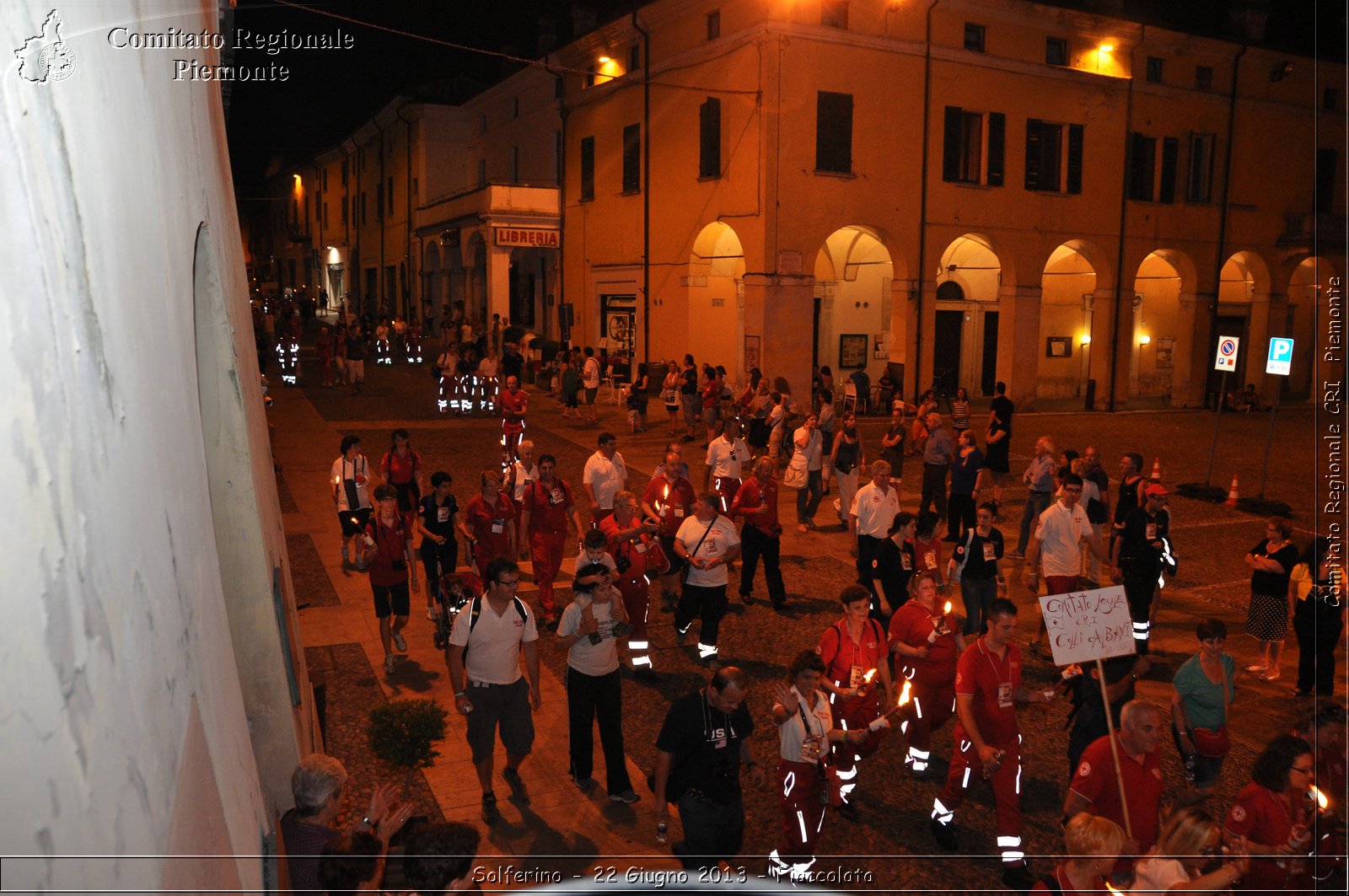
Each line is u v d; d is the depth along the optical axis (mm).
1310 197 35500
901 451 17688
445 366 27156
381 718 5562
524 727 7246
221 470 4316
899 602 9484
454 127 46000
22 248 1266
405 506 13047
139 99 2256
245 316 6258
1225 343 19297
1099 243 31469
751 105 25812
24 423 1199
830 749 6250
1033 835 7027
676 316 29531
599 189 33000
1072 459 13352
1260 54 33312
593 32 31844
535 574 11234
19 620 1115
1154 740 5516
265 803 3621
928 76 27625
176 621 1845
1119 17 30031
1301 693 9594
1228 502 18469
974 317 32844
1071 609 5723
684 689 9500
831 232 26766
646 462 20953
